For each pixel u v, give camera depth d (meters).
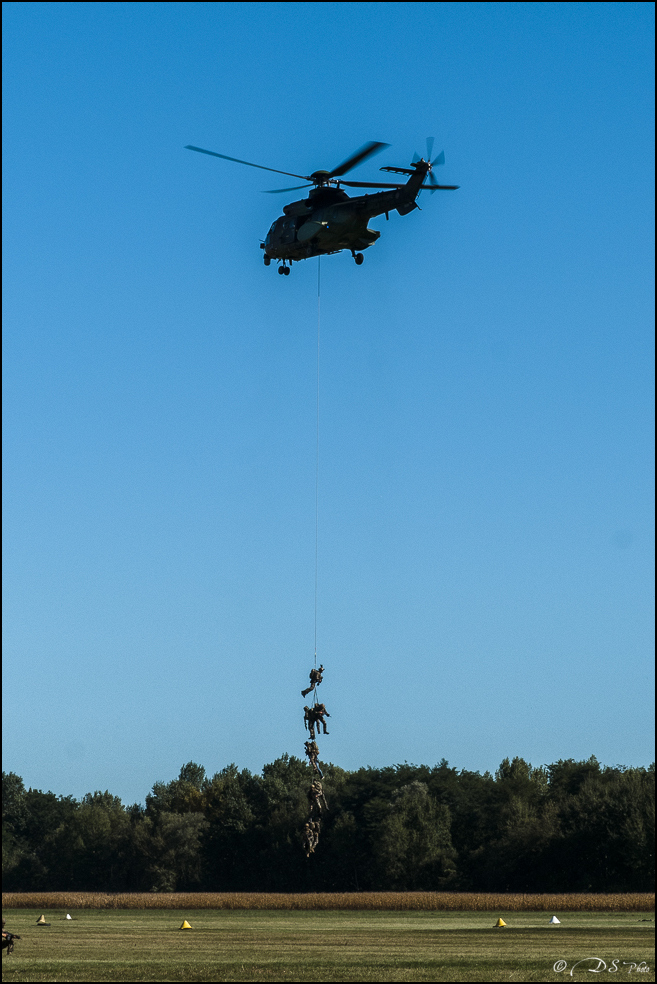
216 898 87.94
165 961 38.25
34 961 38.34
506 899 77.94
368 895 86.88
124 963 37.28
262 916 69.56
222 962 37.66
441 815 104.62
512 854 92.88
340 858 104.81
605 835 87.81
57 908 82.38
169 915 71.62
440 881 98.75
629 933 49.09
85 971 34.72
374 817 104.94
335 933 52.44
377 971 34.47
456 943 45.06
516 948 42.31
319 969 35.00
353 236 35.12
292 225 36.59
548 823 92.62
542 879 90.50
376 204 34.28
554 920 56.56
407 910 74.38
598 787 95.12
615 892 85.31
